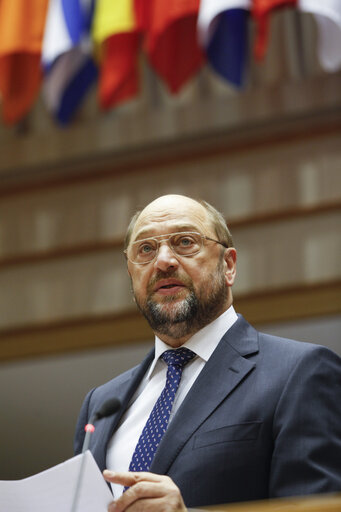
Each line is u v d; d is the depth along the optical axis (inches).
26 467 441.7
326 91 411.8
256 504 109.0
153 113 446.3
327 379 152.4
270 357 159.8
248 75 427.5
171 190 420.5
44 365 425.4
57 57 383.6
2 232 443.5
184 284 168.6
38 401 430.9
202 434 149.2
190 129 435.8
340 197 384.2
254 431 147.2
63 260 426.9
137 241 176.2
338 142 394.0
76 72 426.0
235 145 416.5
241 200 402.0
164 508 129.4
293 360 156.2
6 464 444.1
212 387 156.7
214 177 413.1
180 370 166.2
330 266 376.5
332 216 382.3
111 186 432.8
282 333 382.3
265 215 394.3
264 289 384.2
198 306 167.8
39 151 463.2
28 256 433.1
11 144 469.1
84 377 419.5
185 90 442.0
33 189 446.6
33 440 437.4
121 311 409.1
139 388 173.0
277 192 396.5
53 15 375.6
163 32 364.8
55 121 464.1
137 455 155.2
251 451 145.3
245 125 424.2
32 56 385.7
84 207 434.0
